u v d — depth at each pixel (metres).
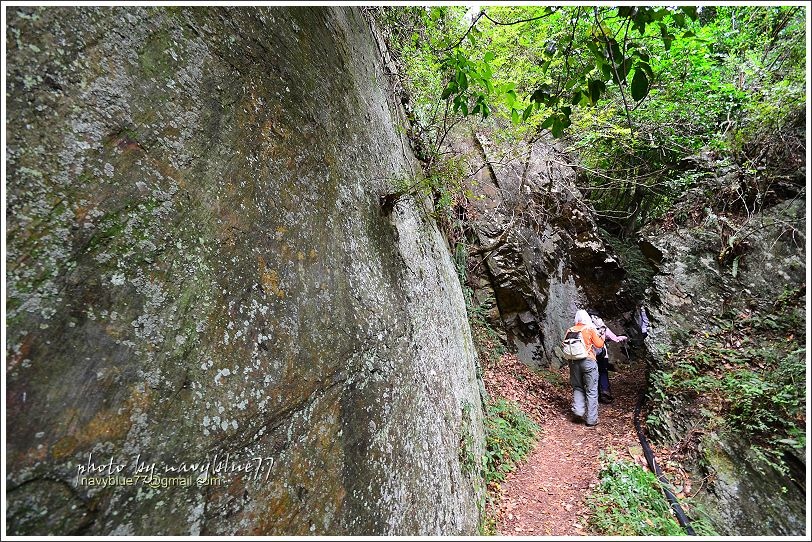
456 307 5.57
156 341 1.24
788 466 3.74
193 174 1.51
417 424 2.82
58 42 1.16
